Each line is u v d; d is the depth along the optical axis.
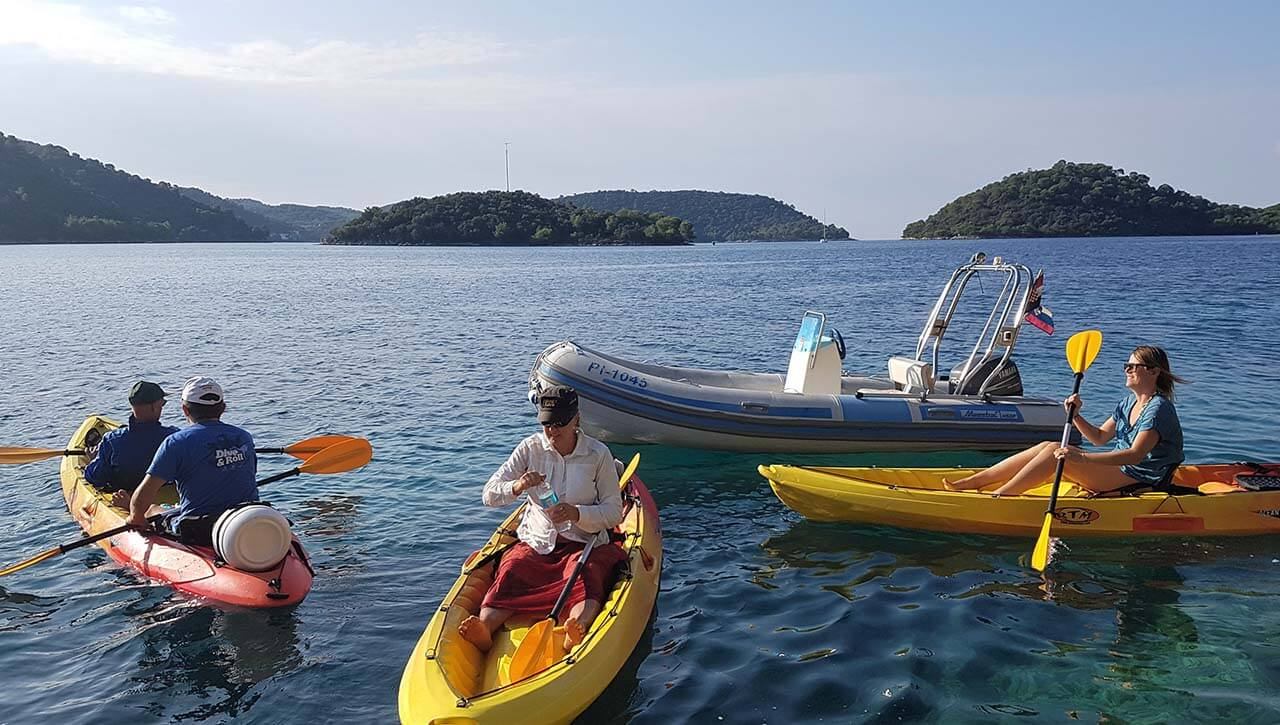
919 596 5.66
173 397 12.73
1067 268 43.97
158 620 5.40
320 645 5.08
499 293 34.69
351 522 7.11
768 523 7.11
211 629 5.28
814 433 9.09
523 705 3.90
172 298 32.12
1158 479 6.63
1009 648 4.94
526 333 20.62
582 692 4.10
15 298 31.97
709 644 5.03
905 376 9.98
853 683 4.59
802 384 9.67
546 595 4.80
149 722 4.35
